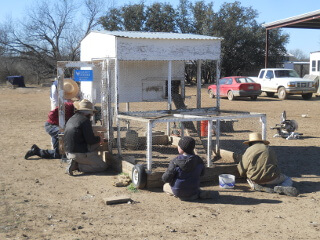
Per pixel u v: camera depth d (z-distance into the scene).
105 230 4.61
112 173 7.27
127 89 9.45
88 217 5.05
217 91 8.60
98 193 6.08
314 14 21.23
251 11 40.47
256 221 4.92
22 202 5.62
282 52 42.06
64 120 7.84
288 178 6.45
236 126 13.10
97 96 9.60
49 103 22.19
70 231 4.57
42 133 11.72
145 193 6.10
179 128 10.37
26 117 15.69
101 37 7.97
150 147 6.32
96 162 7.32
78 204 5.57
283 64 41.94
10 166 7.72
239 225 4.78
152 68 9.68
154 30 40.41
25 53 41.97
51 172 7.31
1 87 37.72
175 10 40.72
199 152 8.11
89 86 9.76
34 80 46.00
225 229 4.65
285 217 5.07
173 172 5.62
